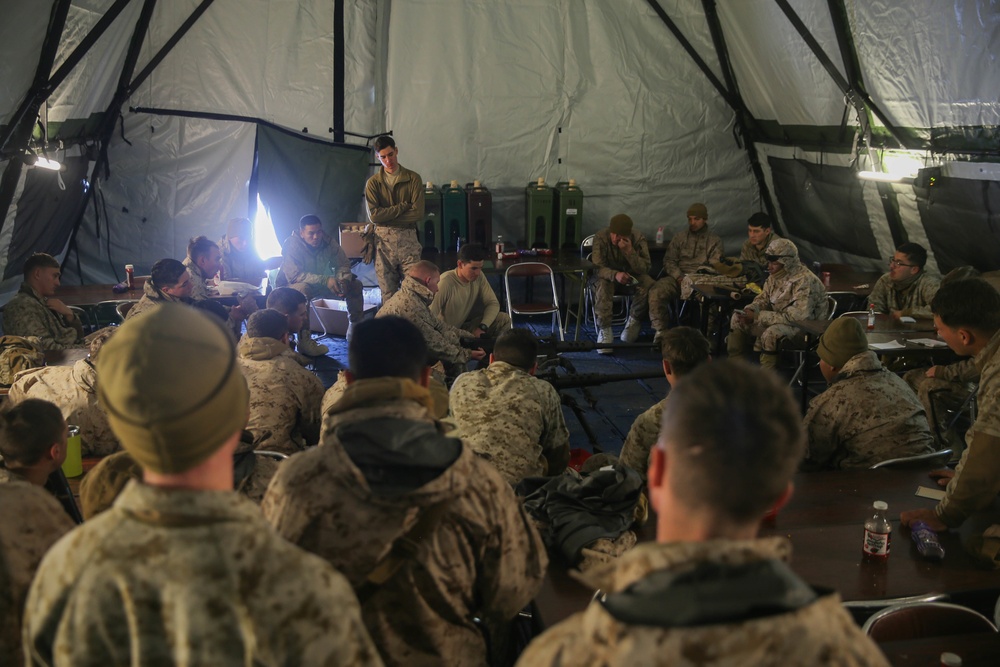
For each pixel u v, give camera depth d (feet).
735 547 2.76
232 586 3.17
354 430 4.91
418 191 22.84
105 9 17.31
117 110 23.44
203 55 24.27
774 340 18.88
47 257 16.88
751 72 24.79
